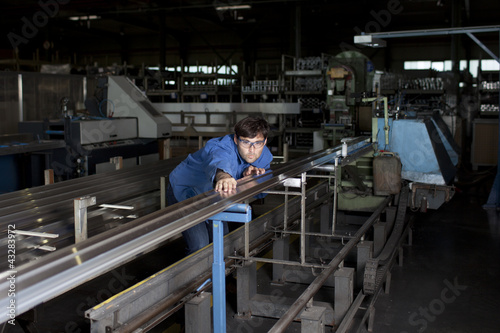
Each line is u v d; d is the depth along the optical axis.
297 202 3.48
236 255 2.46
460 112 9.77
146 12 13.62
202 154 2.23
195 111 9.34
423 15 15.03
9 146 4.25
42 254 1.93
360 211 4.43
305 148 9.07
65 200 2.44
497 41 15.18
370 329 2.62
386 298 3.09
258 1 11.51
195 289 2.00
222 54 18.48
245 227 2.39
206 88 10.37
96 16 13.45
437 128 4.86
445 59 16.16
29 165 4.84
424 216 5.24
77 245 1.06
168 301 1.81
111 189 2.73
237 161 2.18
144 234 1.18
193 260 2.10
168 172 3.40
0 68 12.33
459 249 4.11
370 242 3.06
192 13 13.73
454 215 5.29
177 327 2.61
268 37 17.81
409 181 4.36
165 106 9.52
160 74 10.65
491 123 8.07
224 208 1.53
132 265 3.61
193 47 18.80
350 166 4.05
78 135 4.64
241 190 1.73
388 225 3.97
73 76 6.16
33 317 2.00
